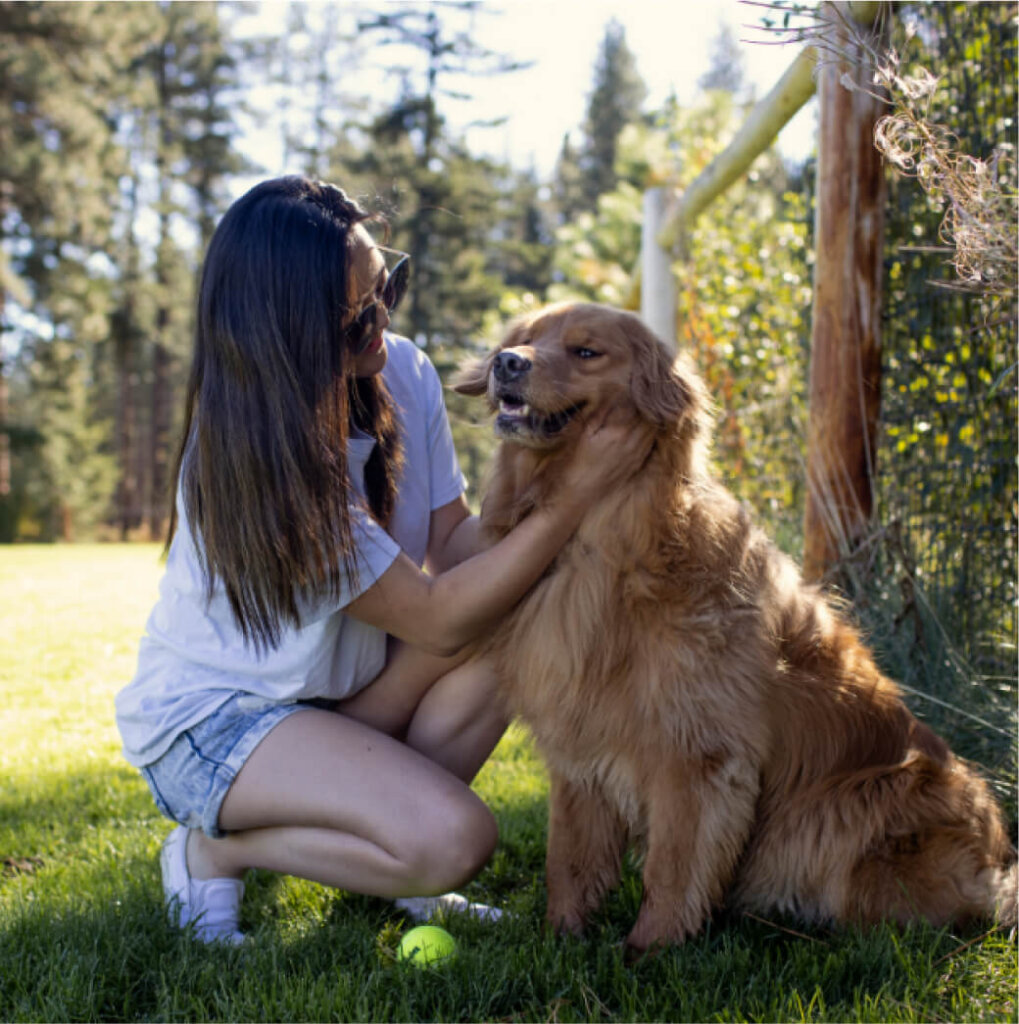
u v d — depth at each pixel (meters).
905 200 3.73
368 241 2.34
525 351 2.37
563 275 23.53
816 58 2.49
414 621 2.34
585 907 2.56
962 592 3.56
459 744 2.67
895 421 3.81
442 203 25.67
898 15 3.25
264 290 2.15
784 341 5.29
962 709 3.19
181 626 2.42
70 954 2.10
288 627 2.30
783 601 2.56
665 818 2.37
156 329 28.48
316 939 2.26
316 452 2.17
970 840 2.45
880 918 2.45
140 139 28.59
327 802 2.24
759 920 2.50
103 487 26.98
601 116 43.12
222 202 32.09
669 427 2.39
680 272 6.34
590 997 2.05
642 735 2.38
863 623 3.43
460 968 2.10
